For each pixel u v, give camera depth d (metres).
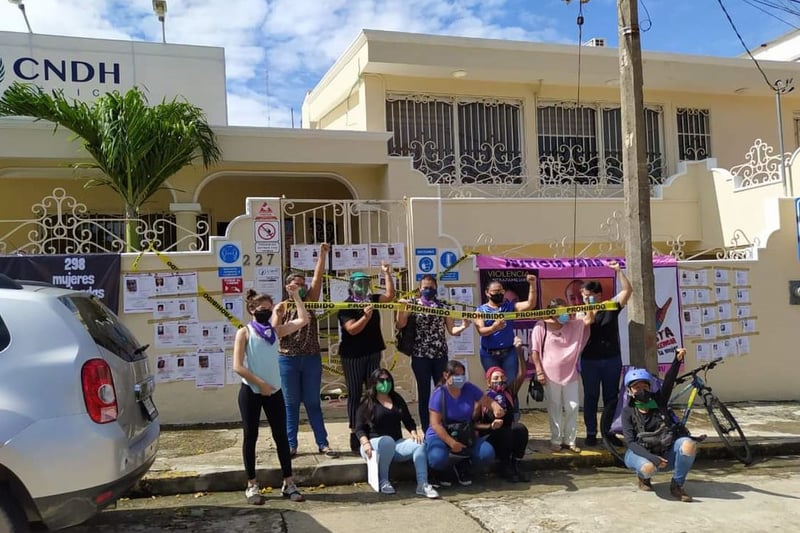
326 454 6.62
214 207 13.74
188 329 7.72
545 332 7.13
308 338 6.57
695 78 13.61
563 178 13.55
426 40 12.12
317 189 14.27
